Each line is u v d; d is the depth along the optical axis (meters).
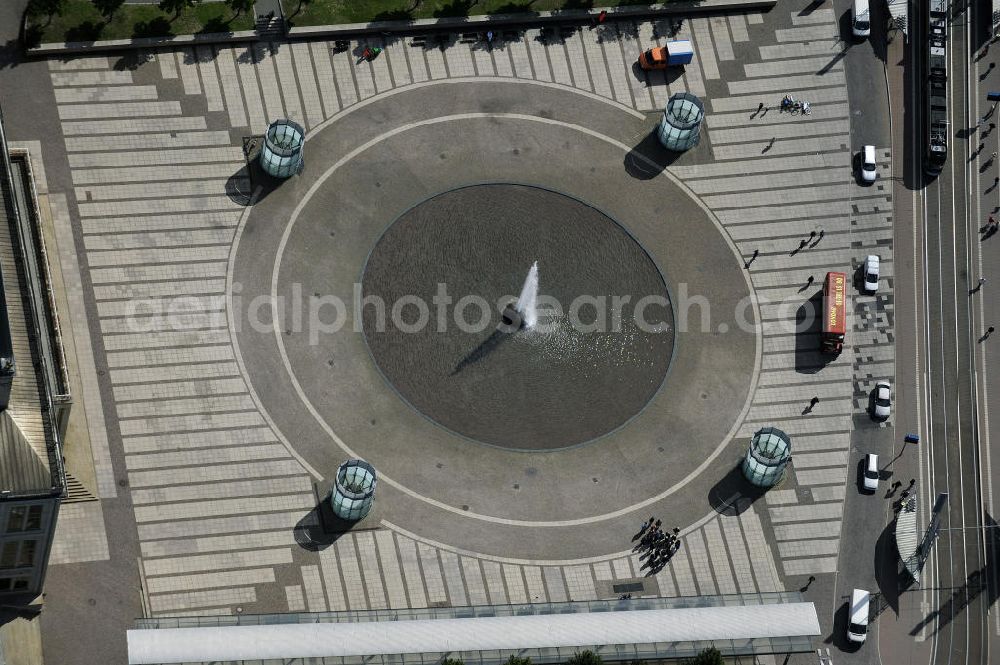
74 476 187.12
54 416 170.50
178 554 186.25
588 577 189.00
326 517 189.00
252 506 188.88
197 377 193.38
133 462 189.25
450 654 182.38
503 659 183.25
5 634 179.75
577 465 194.00
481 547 189.38
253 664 181.25
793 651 186.25
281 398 193.50
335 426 192.88
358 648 180.25
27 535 172.38
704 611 184.62
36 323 171.25
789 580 191.00
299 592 186.12
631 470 194.25
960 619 191.38
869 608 190.75
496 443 194.25
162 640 179.50
